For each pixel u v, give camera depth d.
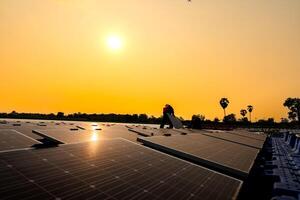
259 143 33.03
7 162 7.86
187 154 14.88
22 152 9.02
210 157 15.47
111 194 7.55
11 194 6.10
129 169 9.95
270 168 21.08
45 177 7.46
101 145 12.41
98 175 8.59
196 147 18.34
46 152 9.61
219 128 95.31
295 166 20.47
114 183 8.34
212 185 10.64
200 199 8.83
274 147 36.16
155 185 9.06
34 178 7.23
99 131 28.17
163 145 15.95
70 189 7.18
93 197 7.07
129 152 12.41
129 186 8.41
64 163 8.88
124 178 8.95
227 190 10.48
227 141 28.02
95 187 7.69
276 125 138.62
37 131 16.83
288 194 13.21
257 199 14.02
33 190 6.58
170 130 40.44
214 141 25.28
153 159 12.29
